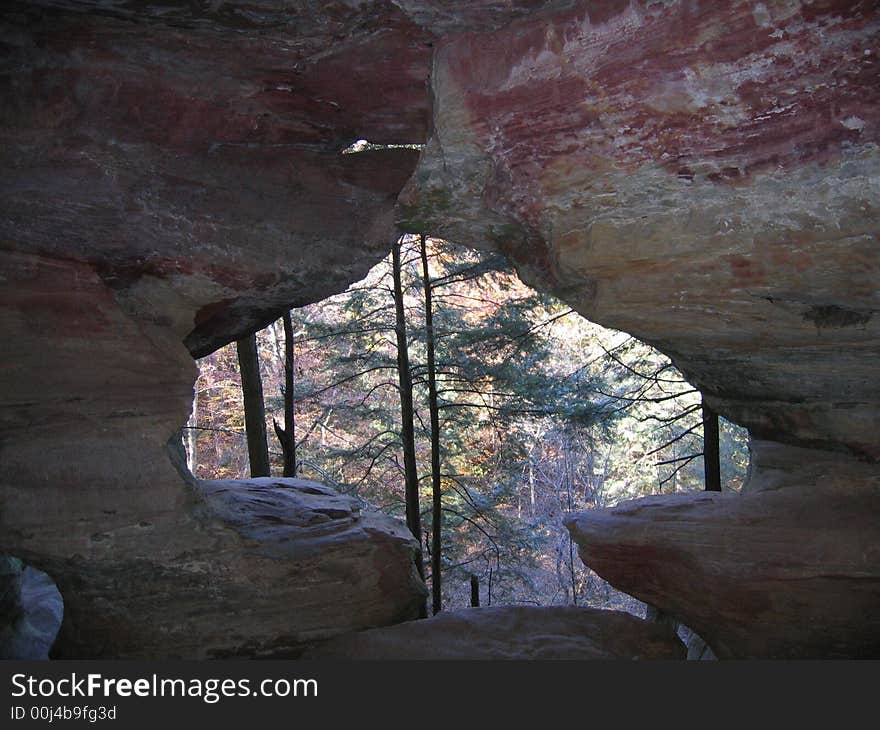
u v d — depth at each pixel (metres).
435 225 6.91
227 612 6.52
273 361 22.00
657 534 6.52
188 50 5.91
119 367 6.46
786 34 4.40
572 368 19.92
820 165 4.59
